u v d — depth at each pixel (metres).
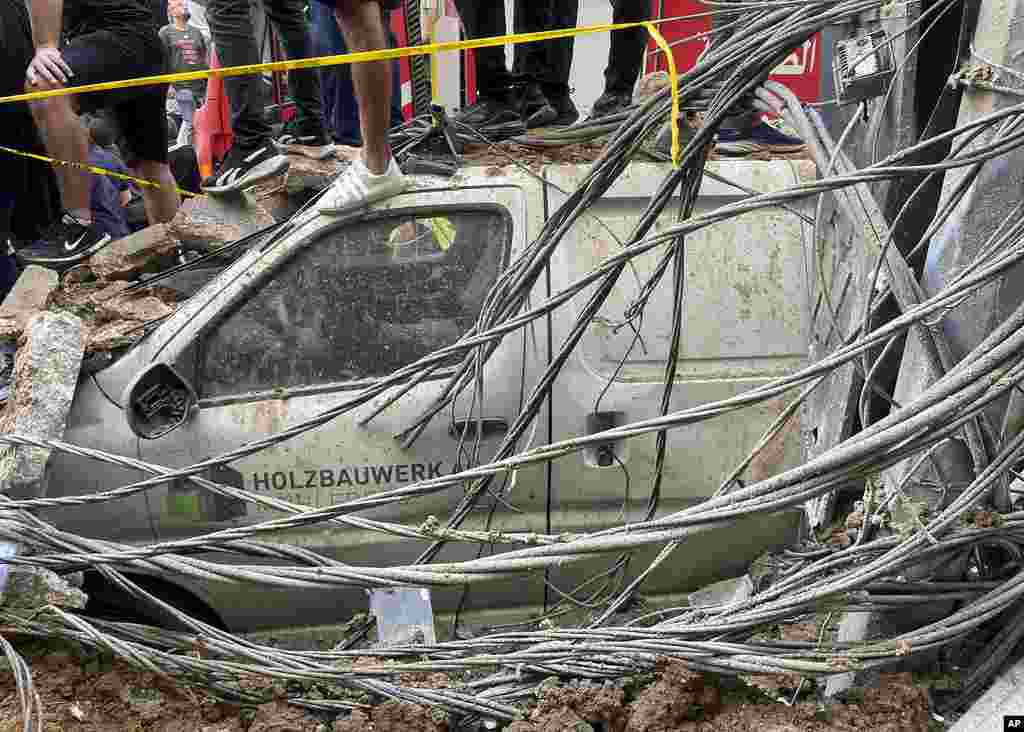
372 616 3.24
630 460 3.54
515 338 3.50
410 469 3.50
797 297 3.62
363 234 3.60
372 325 3.58
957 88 2.71
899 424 2.21
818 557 3.30
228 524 3.46
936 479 2.66
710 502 2.38
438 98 5.15
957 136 2.46
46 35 4.32
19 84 4.64
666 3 6.27
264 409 3.49
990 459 2.56
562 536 2.66
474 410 3.48
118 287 4.02
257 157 4.93
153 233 4.24
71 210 4.54
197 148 6.75
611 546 2.35
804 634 2.87
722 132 4.05
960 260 2.68
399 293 3.59
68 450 2.95
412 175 3.67
